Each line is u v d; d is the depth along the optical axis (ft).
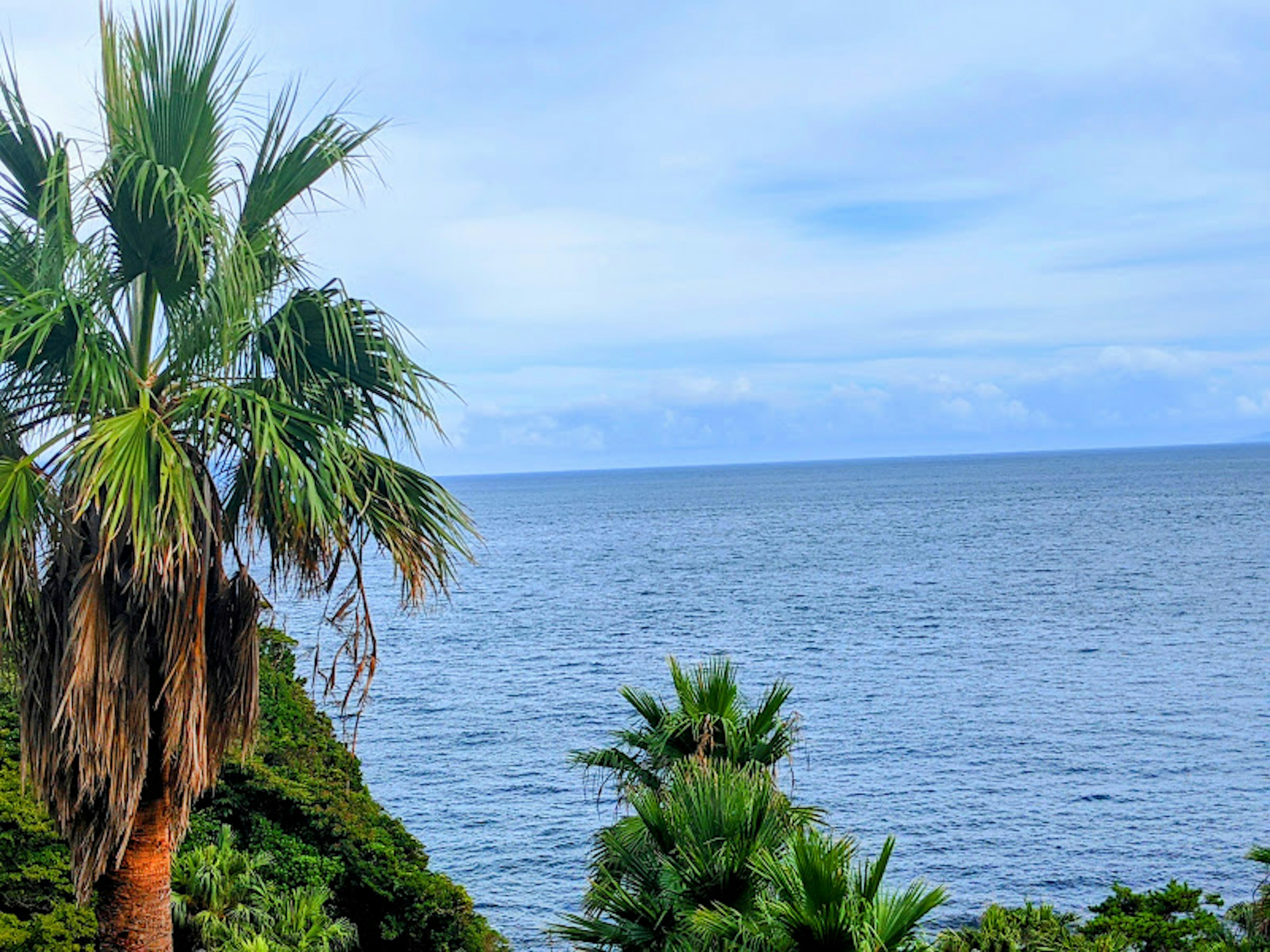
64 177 22.06
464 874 107.96
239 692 25.66
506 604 305.32
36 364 23.80
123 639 23.11
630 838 34.68
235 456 25.02
